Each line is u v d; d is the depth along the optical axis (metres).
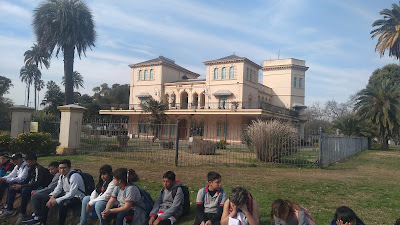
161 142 18.16
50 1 26.14
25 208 6.39
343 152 17.75
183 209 5.31
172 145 18.50
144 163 12.02
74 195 5.82
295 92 42.91
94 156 13.61
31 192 6.38
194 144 16.78
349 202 6.56
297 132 13.72
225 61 36.47
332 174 10.79
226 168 11.36
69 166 5.99
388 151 29.48
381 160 18.17
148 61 43.75
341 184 8.64
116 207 5.24
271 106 32.75
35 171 6.62
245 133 14.46
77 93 62.34
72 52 26.89
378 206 6.27
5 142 12.23
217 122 35.84
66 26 25.62
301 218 3.67
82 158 12.79
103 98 59.75
